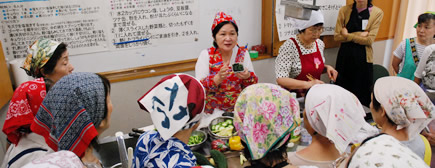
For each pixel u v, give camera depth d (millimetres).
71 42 2484
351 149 1152
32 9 2312
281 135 928
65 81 932
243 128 938
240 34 3023
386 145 671
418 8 3283
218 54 1966
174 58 2863
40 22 2359
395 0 3350
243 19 2990
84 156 941
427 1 3221
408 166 596
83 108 902
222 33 1861
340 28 2943
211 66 1950
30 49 1498
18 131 1271
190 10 2766
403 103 1061
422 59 1887
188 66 2852
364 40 2803
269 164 922
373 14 2789
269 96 960
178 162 909
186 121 908
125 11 2562
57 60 1491
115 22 2561
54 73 1514
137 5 2582
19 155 1241
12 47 2355
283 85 2168
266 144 922
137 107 2777
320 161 1032
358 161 670
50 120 962
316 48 2291
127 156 1204
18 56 2389
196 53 2934
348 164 730
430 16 2201
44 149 1274
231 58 2000
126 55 2686
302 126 1508
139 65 2758
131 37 2648
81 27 2477
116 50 2639
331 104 977
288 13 1842
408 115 1062
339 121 968
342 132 962
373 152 660
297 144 1412
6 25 2295
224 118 1555
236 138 1298
